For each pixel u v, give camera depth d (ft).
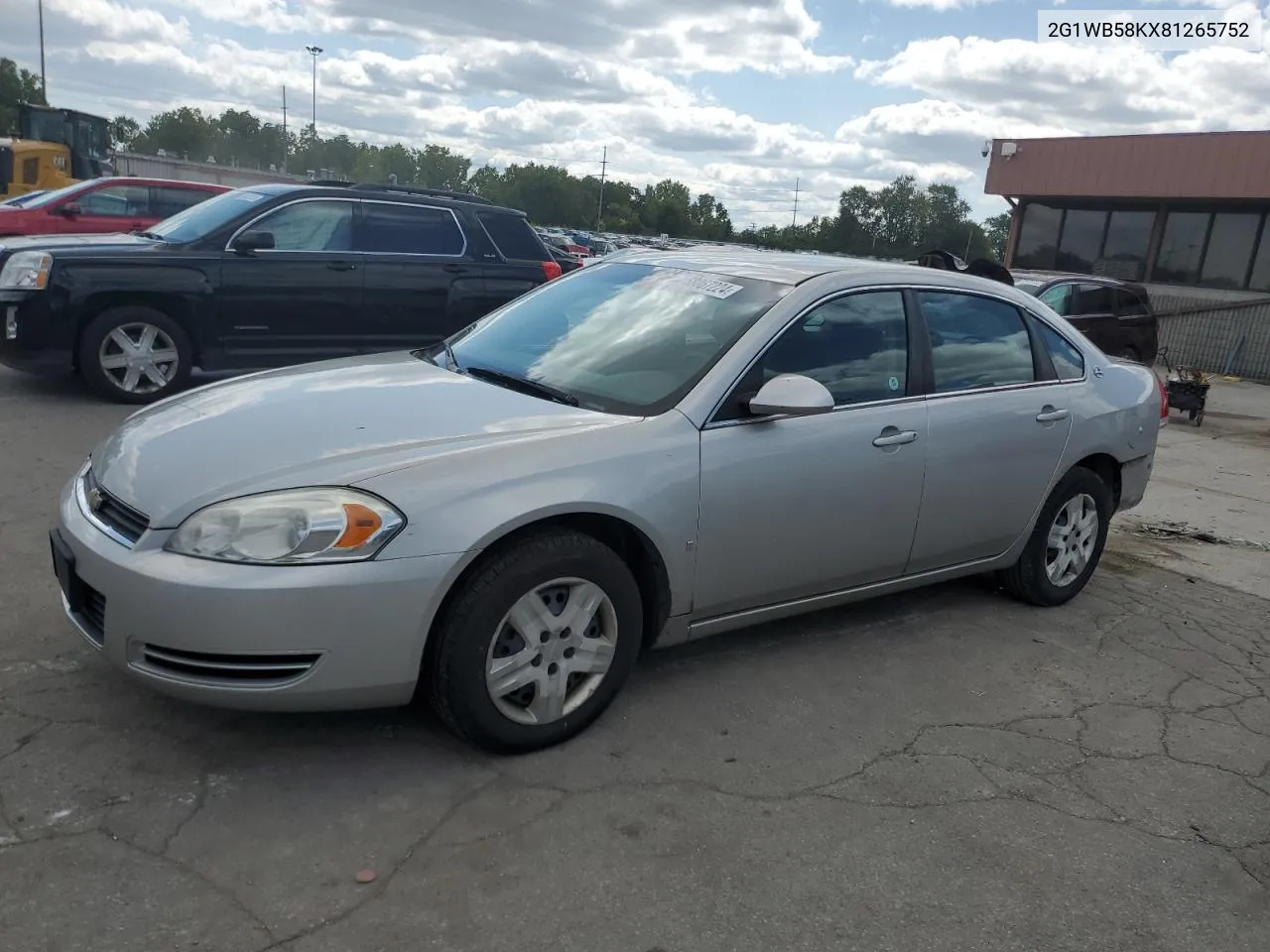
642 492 10.68
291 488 9.37
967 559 14.76
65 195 41.86
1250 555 21.20
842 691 12.66
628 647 11.00
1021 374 15.08
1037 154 78.07
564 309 14.14
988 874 9.23
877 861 9.27
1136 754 11.75
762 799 10.09
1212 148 68.33
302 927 7.83
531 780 10.06
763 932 8.21
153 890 8.10
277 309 26.68
